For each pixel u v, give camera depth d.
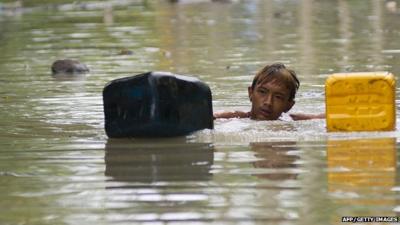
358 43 32.78
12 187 12.57
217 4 56.25
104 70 26.77
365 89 15.41
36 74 26.17
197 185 12.33
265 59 28.55
